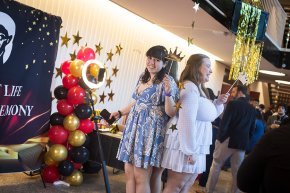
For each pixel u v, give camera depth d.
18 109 3.46
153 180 2.62
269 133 1.44
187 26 5.59
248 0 5.31
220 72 9.70
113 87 5.55
